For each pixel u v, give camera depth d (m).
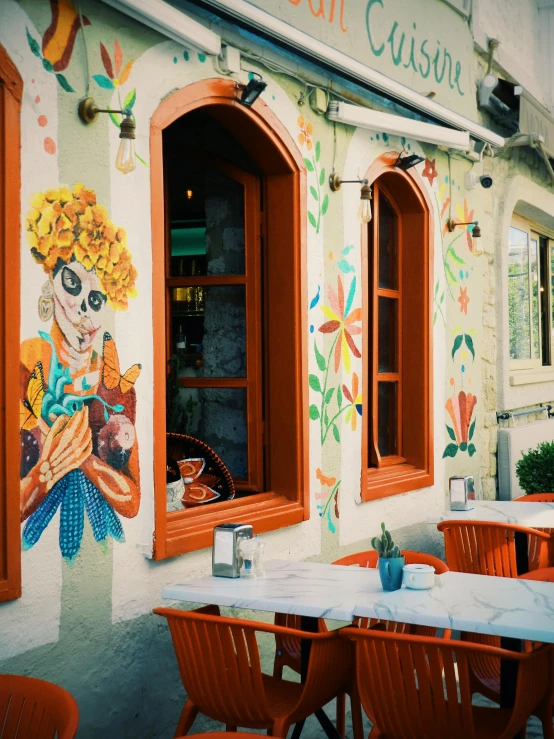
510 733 2.86
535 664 2.90
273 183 4.77
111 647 3.51
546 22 9.29
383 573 3.35
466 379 6.84
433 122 6.14
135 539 3.62
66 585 3.31
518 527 4.53
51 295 3.24
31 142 3.16
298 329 4.72
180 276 5.09
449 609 3.04
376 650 2.88
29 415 3.15
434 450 6.31
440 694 2.79
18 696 2.53
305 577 3.60
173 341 5.15
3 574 3.05
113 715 3.52
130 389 3.60
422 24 5.96
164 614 3.13
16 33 3.11
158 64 3.75
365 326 5.42
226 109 4.25
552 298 10.03
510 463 7.60
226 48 4.11
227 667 3.04
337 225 5.10
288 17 4.52
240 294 4.95
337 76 5.05
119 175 3.55
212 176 5.00
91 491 3.41
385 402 6.11
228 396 4.98
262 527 4.38
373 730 3.02
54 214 3.26
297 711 3.04
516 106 7.80
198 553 3.99
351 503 5.22
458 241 6.72
